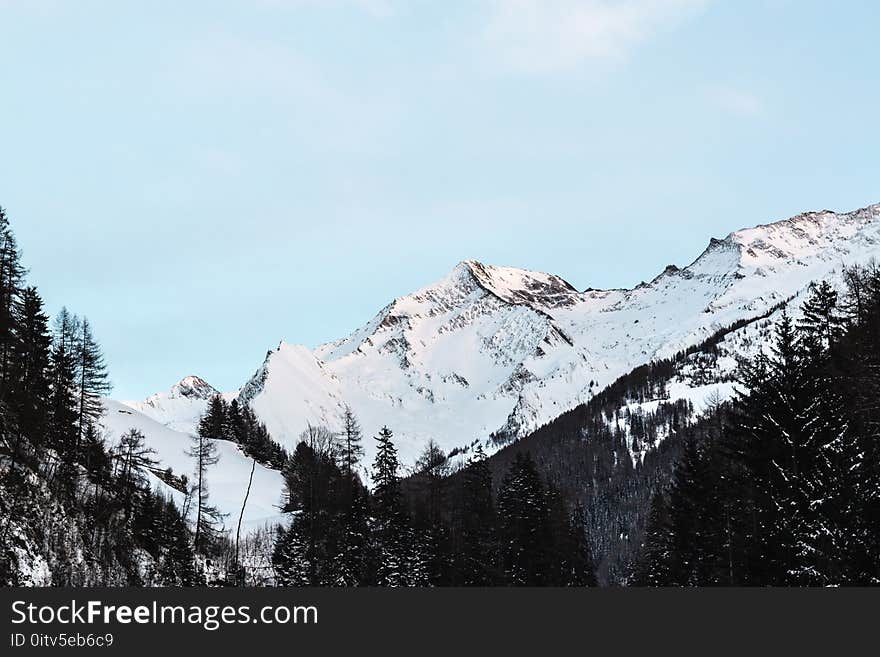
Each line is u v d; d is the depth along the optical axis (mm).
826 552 45844
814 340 58250
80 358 109188
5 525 78562
